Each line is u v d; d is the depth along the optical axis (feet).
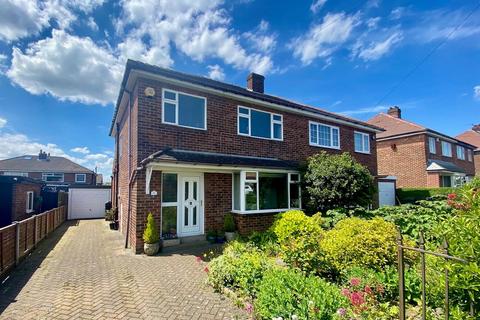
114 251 27.91
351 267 15.89
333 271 16.60
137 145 28.68
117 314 13.33
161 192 29.43
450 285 8.31
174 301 14.74
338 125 51.85
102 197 73.41
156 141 29.96
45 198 62.75
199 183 32.78
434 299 9.75
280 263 20.30
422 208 30.32
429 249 9.47
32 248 28.68
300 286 12.55
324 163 37.42
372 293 12.92
